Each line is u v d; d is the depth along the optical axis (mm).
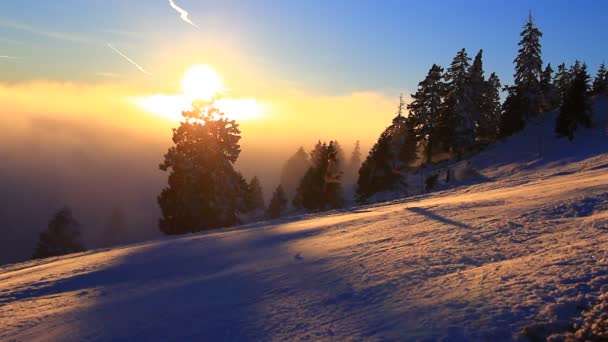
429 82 59625
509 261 8242
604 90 62375
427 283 7645
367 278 8578
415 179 53562
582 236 9312
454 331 5551
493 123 63875
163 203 39219
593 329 5035
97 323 8180
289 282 9312
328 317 6785
